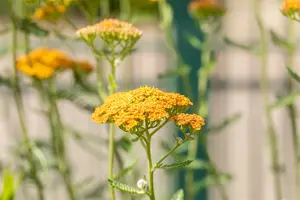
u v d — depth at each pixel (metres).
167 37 1.04
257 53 1.04
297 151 1.04
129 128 0.65
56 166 0.99
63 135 1.00
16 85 0.97
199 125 0.67
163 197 1.30
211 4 1.06
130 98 0.67
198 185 1.04
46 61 0.95
